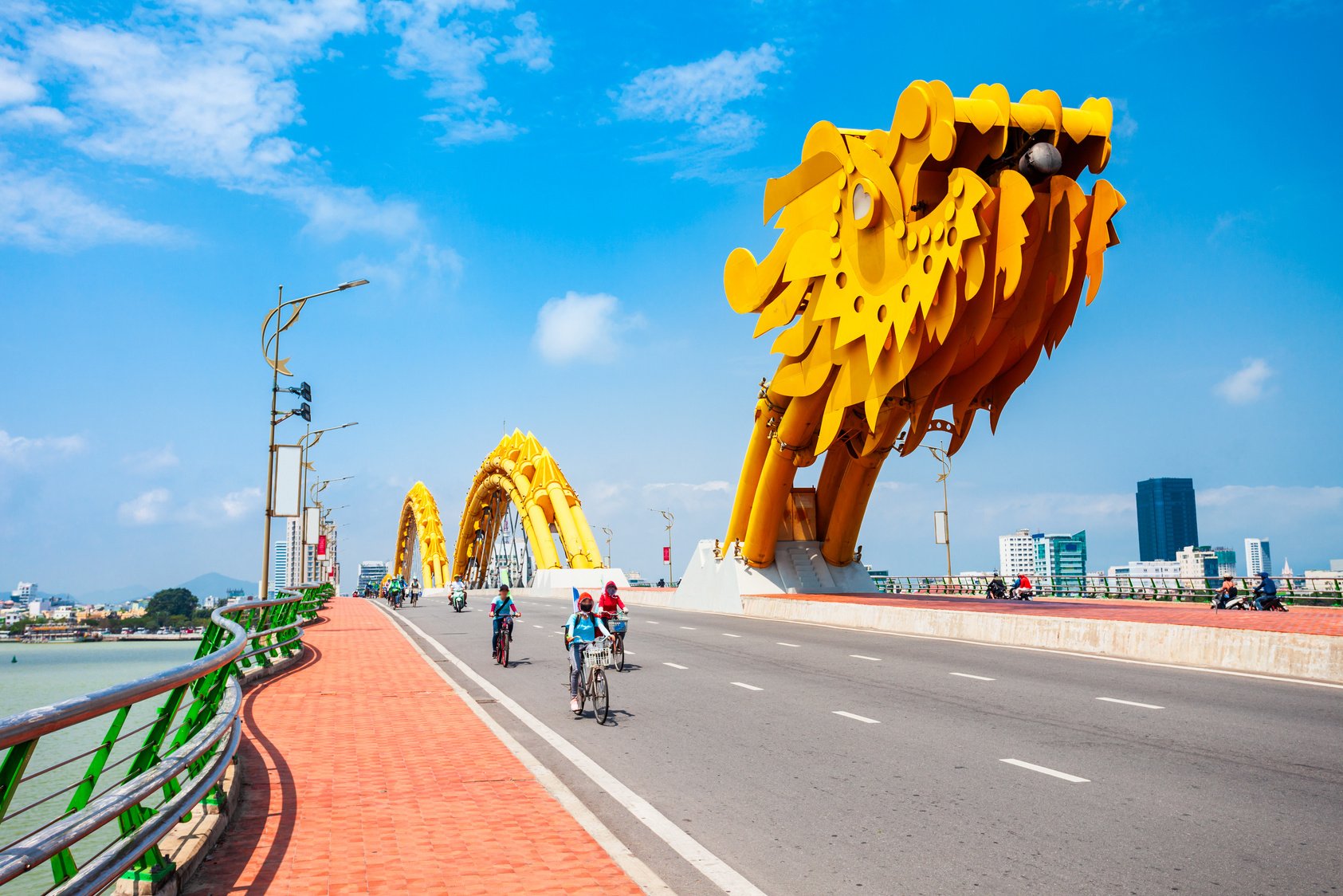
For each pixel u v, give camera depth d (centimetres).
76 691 2341
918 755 1084
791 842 769
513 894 642
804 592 3988
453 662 2238
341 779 1000
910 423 3109
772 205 3456
